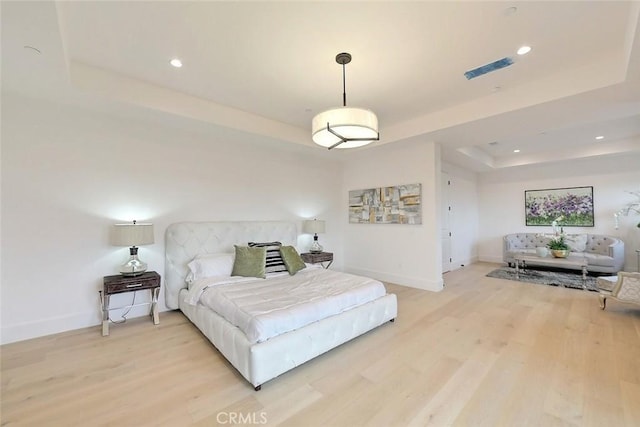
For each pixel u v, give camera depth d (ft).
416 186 15.62
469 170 23.44
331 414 5.72
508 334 9.34
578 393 6.21
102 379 6.93
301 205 17.39
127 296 10.98
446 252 19.83
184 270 12.00
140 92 9.79
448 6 6.40
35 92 8.84
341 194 20.04
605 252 18.19
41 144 9.42
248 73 9.30
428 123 13.04
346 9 6.47
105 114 10.58
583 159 19.12
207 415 5.71
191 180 12.81
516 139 17.11
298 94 10.85
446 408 5.83
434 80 9.84
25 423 5.48
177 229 11.95
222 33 7.29
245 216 14.71
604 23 6.98
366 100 11.42
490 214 24.41
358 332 8.98
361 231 18.74
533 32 7.34
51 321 9.53
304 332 7.44
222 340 7.77
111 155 10.75
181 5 6.28
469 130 12.77
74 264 9.97
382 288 10.49
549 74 9.52
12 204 8.98
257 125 13.04
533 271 19.65
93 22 6.79
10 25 5.84
